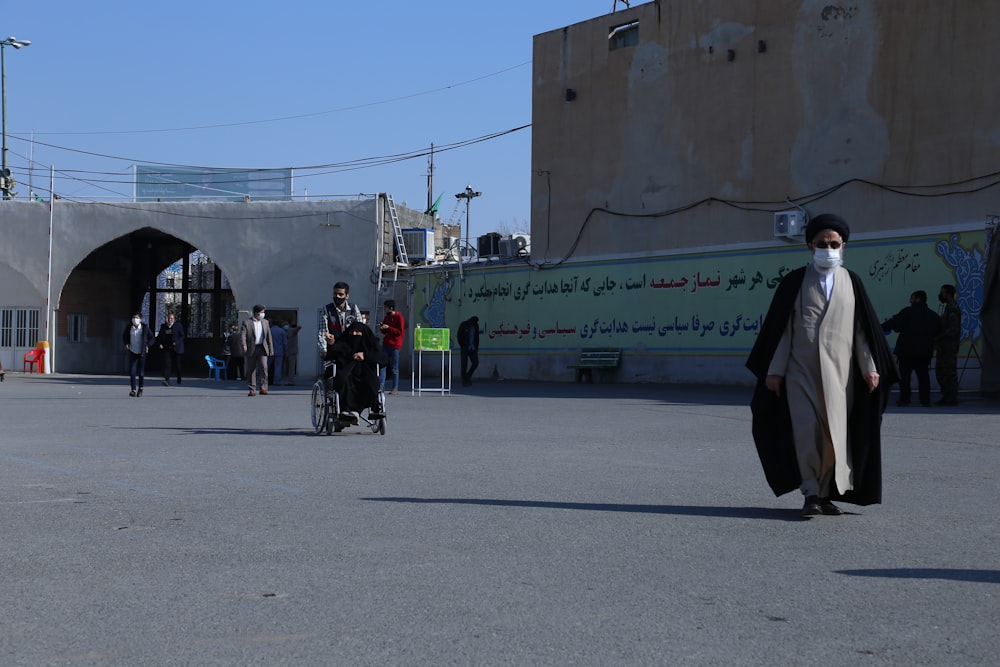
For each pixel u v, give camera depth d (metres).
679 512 7.66
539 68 33.41
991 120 22.95
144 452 11.75
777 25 27.16
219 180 41.72
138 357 24.31
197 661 4.21
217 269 46.28
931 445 12.66
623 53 31.03
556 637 4.52
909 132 24.36
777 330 7.47
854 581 5.53
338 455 11.43
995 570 5.78
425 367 37.12
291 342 31.86
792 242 26.61
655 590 5.33
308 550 6.30
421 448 12.21
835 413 7.25
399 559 6.05
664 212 29.77
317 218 39.81
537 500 8.21
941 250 23.62
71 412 18.66
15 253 42.06
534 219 33.47
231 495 8.46
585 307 31.83
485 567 5.84
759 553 6.22
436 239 44.66
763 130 27.41
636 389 26.58
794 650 4.35
